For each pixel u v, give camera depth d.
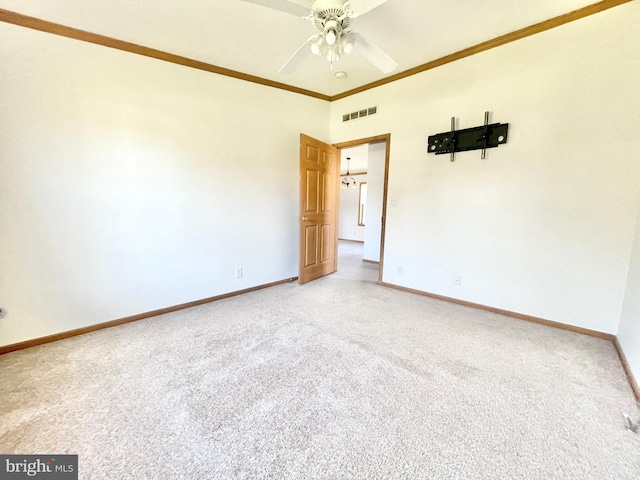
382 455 1.27
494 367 1.95
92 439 1.34
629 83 2.13
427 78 3.20
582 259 2.41
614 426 1.44
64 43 2.23
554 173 2.48
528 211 2.64
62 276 2.35
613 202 2.25
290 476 1.17
